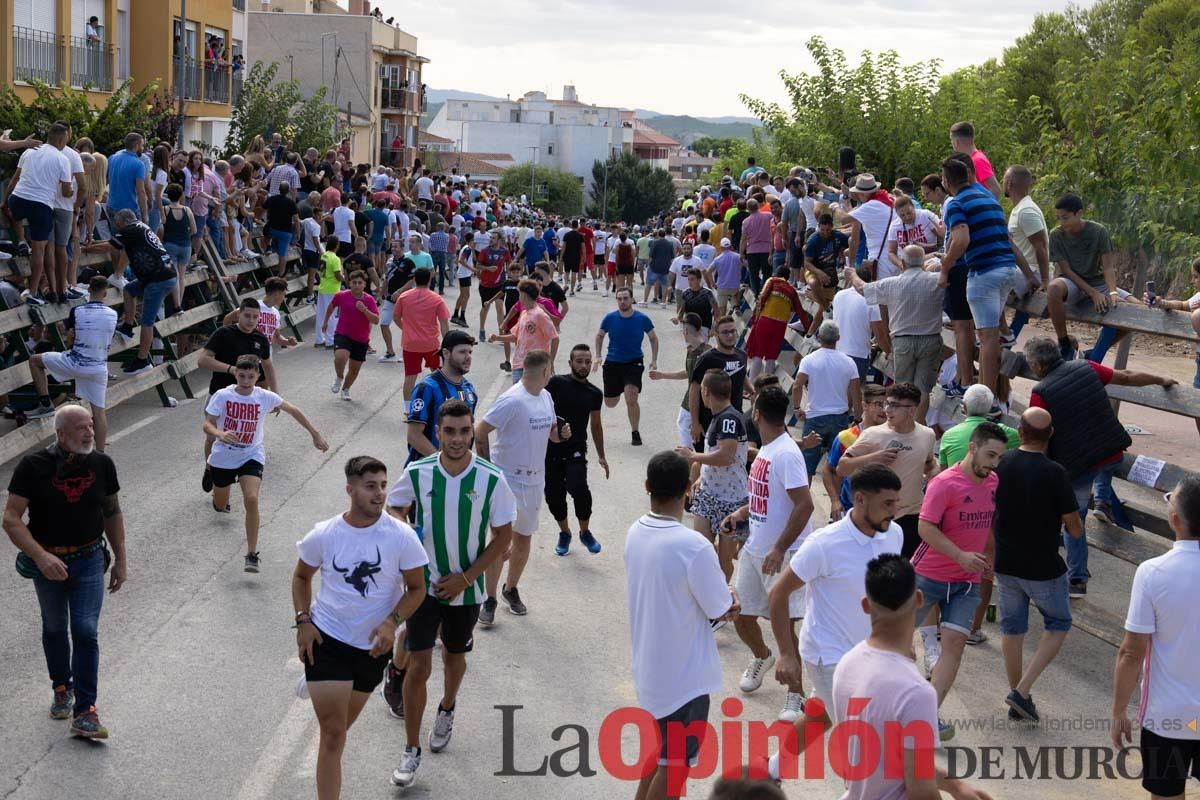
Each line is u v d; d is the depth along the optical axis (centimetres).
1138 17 3794
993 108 2864
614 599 980
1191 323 909
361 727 752
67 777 670
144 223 1561
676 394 1820
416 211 2909
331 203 2414
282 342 1555
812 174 2155
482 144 13725
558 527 1165
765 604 786
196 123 3566
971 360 1054
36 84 2350
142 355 1566
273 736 727
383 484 627
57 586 721
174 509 1155
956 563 739
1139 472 944
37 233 1366
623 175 12269
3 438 1232
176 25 3356
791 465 756
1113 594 1031
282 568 1015
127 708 758
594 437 1089
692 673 587
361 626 619
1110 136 2273
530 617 937
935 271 1106
